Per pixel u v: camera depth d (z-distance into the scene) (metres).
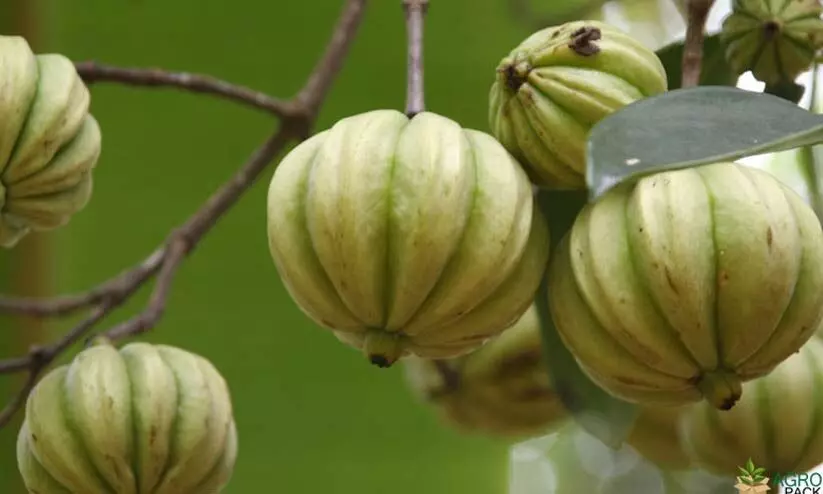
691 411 0.89
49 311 0.90
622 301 0.81
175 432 0.85
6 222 0.88
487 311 0.82
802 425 0.88
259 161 0.94
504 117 0.84
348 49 0.95
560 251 0.84
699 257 0.80
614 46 0.83
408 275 0.81
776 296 0.80
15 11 0.98
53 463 0.85
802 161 0.94
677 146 0.77
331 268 0.81
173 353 0.87
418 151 0.81
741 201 0.80
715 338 0.81
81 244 1.00
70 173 0.88
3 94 0.86
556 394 0.92
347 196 0.80
